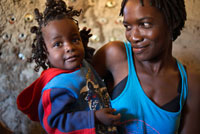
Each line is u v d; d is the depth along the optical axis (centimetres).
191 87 75
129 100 73
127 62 77
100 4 142
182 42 135
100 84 80
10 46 132
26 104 75
